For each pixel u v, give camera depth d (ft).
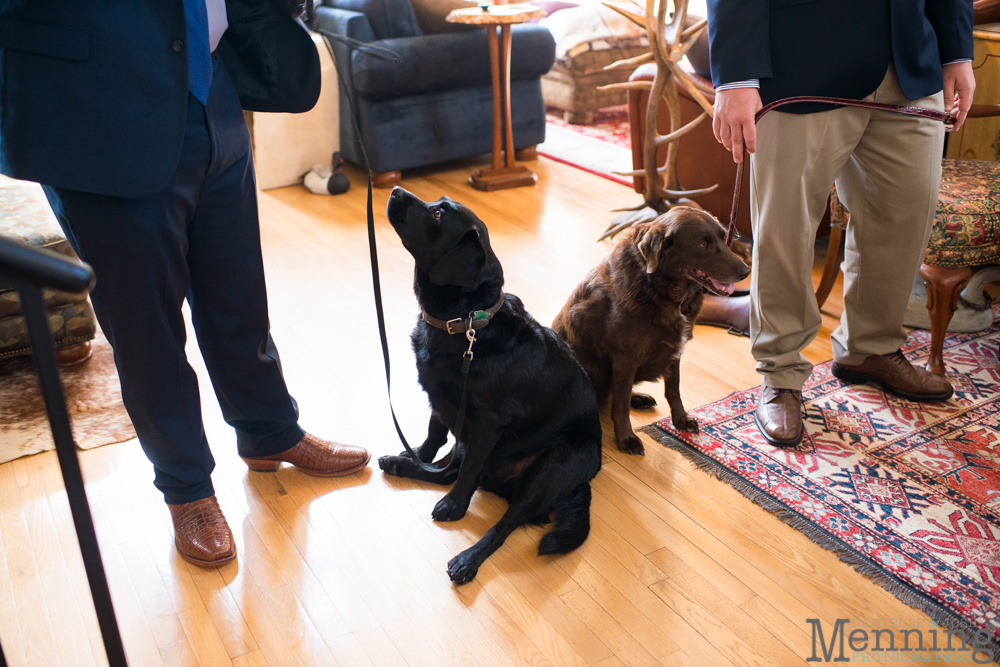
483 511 6.82
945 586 5.88
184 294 5.71
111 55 4.67
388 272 11.75
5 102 4.66
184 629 5.51
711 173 12.87
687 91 11.98
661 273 6.98
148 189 4.90
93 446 7.54
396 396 8.58
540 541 6.14
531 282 11.30
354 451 7.24
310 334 9.89
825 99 6.81
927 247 8.44
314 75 6.09
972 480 7.08
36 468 7.25
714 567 6.12
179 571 6.06
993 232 8.35
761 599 5.80
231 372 6.43
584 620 5.60
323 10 15.55
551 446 6.52
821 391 8.59
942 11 7.13
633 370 7.46
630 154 17.54
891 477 7.14
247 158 5.98
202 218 5.74
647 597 5.82
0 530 6.45
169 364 5.66
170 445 5.88
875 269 7.90
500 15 14.26
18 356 9.21
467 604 5.74
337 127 15.93
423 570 6.09
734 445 7.67
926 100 7.13
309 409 8.29
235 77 5.93
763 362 7.94
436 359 6.37
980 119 11.23
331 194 15.19
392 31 15.35
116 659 3.30
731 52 6.71
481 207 14.42
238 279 6.07
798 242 7.39
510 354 6.30
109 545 6.30
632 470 7.34
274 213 14.25
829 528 6.50
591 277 7.72
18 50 4.58
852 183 7.77
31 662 5.23
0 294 8.38
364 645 5.39
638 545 6.36
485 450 6.50
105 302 5.28
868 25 6.69
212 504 6.30
